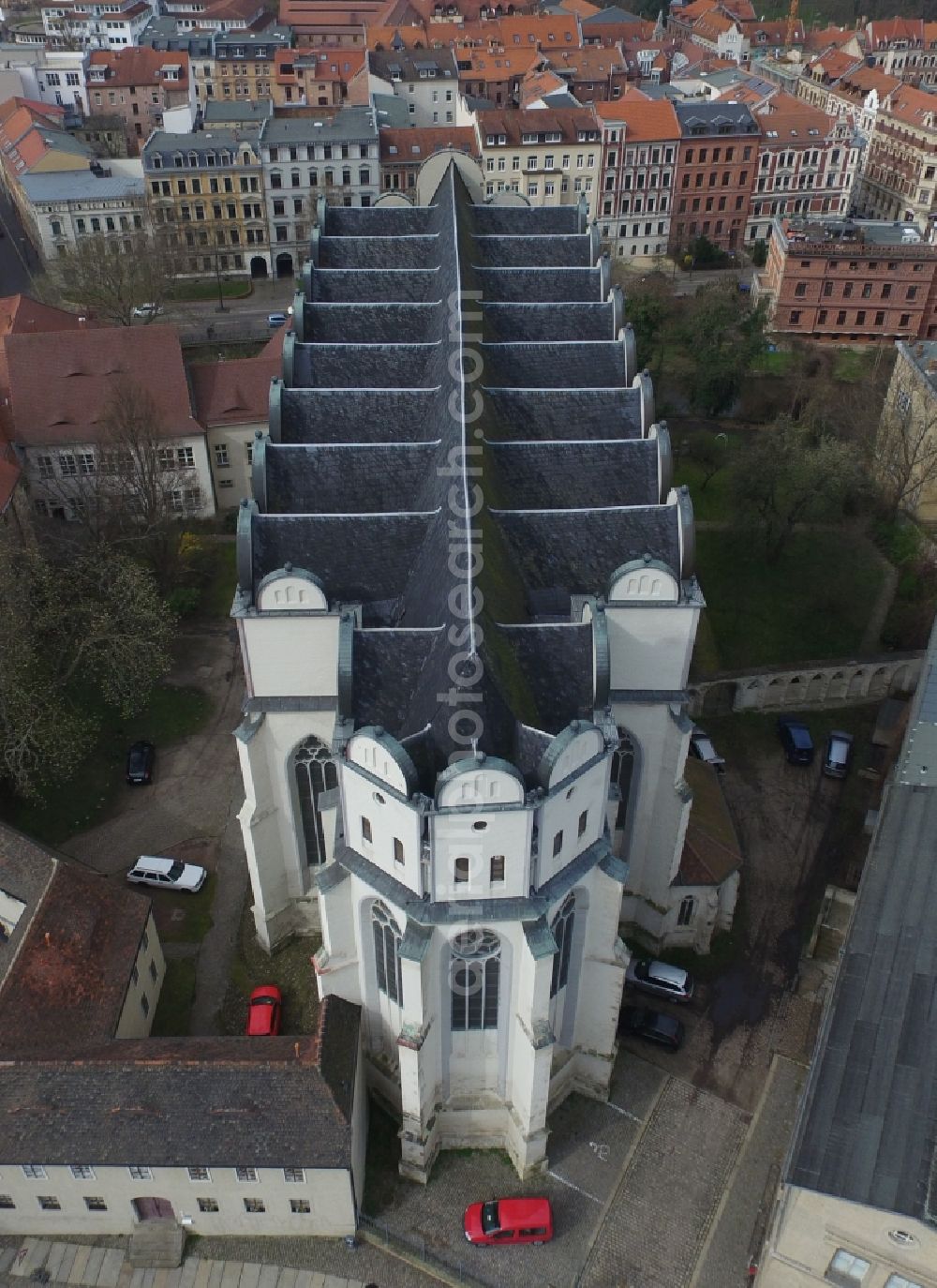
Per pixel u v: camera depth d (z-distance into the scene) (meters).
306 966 55.97
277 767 51.19
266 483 52.78
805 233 133.88
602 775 41.47
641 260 161.38
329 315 66.75
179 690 74.81
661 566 47.12
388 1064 48.81
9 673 60.06
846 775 69.00
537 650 43.34
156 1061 42.59
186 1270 44.19
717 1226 45.78
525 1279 43.91
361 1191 45.78
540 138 149.25
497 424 56.53
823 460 83.56
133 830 64.25
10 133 158.62
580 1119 49.53
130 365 90.75
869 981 43.41
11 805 65.38
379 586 49.28
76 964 47.62
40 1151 41.38
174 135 142.75
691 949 57.47
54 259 138.62
